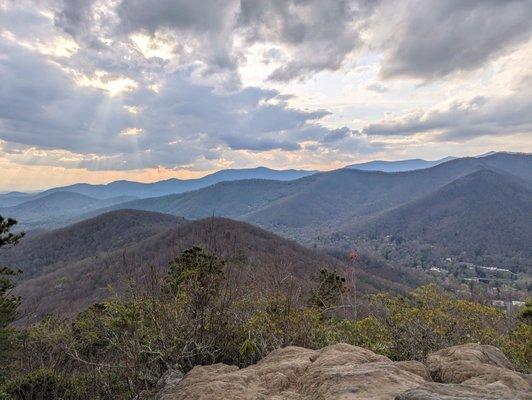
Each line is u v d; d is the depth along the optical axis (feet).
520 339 27.53
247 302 28.14
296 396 14.12
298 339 28.53
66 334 31.65
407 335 28.32
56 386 31.96
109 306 24.53
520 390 13.34
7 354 36.88
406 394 10.85
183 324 25.27
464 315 28.43
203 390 15.57
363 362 16.01
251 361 26.73
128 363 23.49
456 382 15.07
